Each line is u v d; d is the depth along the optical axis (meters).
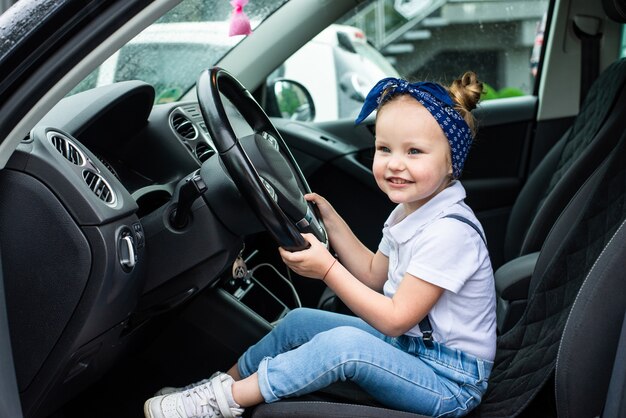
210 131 1.40
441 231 1.48
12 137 1.18
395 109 1.46
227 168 1.40
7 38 1.12
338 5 2.41
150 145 1.82
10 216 1.31
